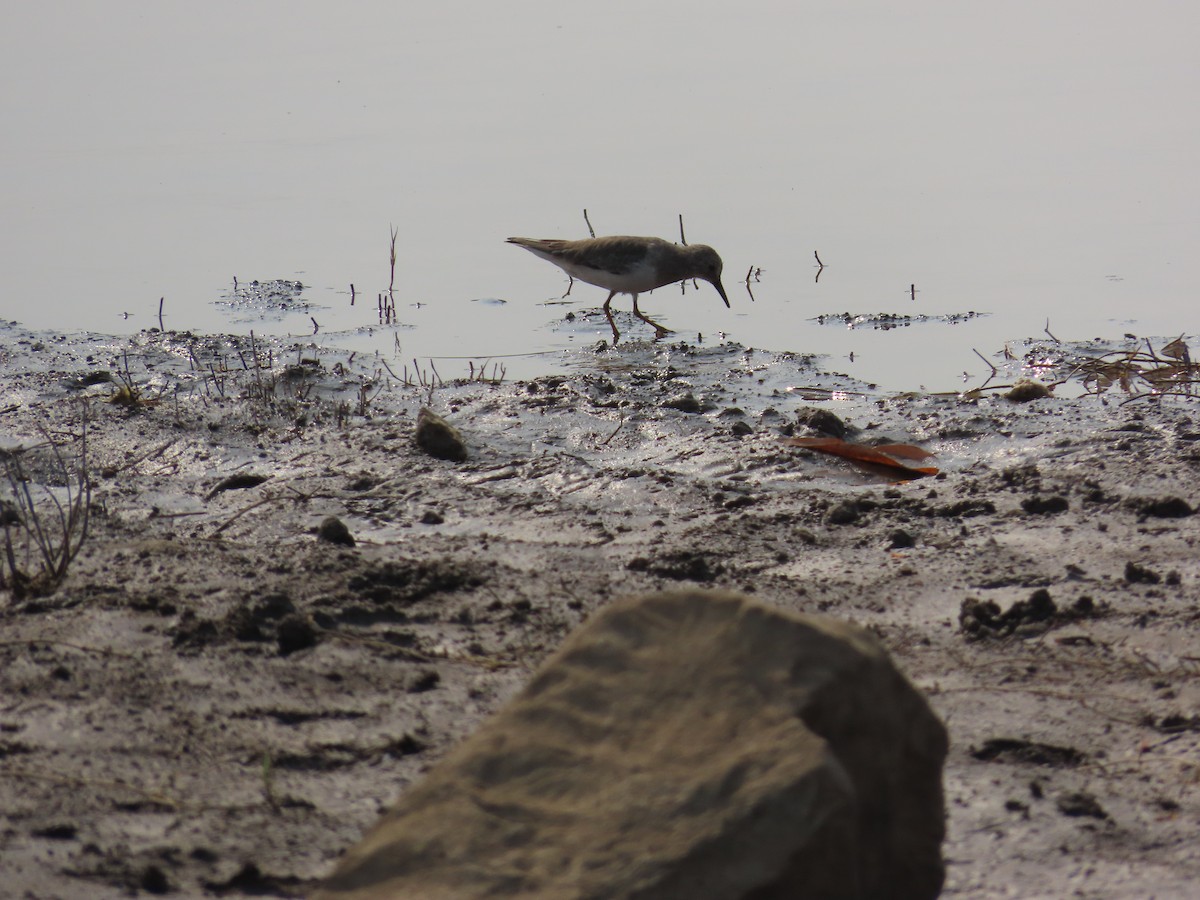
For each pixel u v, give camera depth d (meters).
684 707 4.85
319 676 7.65
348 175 26.11
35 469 12.83
